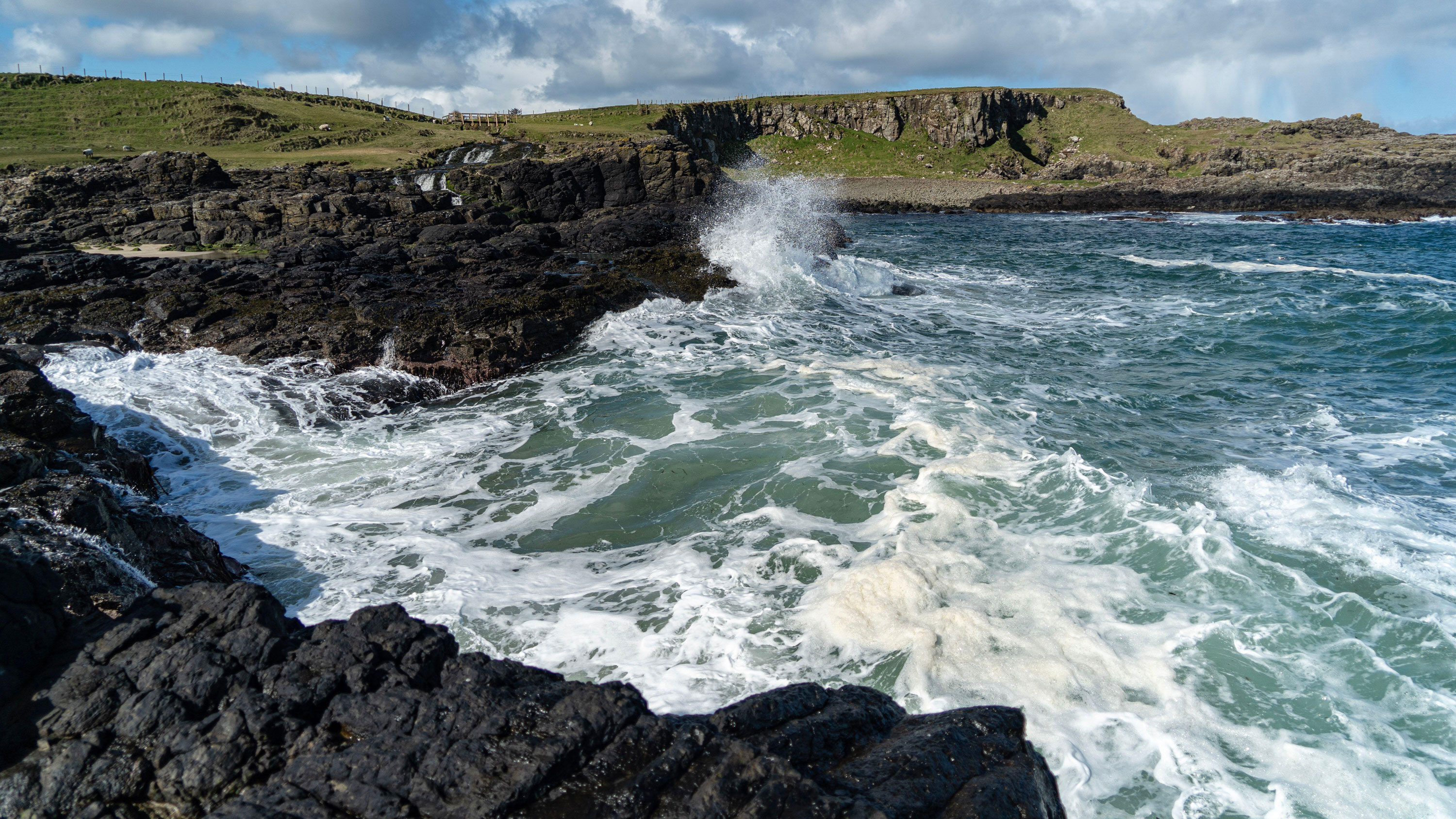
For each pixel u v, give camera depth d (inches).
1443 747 179.3
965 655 212.1
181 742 137.9
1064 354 577.0
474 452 398.6
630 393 479.2
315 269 679.1
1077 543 272.4
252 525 319.3
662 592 256.2
